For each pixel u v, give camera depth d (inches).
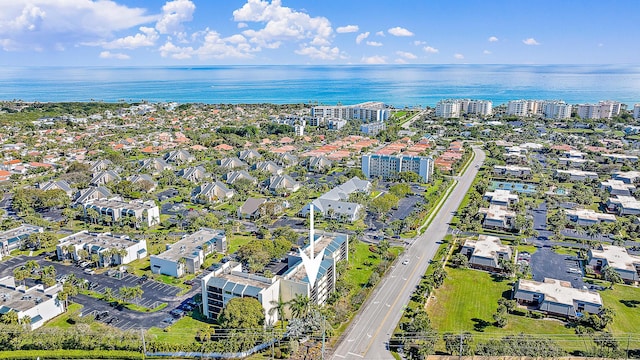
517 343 6338.6
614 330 7022.6
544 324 7204.7
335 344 6702.8
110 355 6387.8
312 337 6801.2
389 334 6943.9
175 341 6673.2
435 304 7819.9
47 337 6540.4
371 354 6466.5
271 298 7204.7
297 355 6441.9
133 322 7209.6
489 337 6791.3
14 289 7696.9
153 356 6417.3
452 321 7288.4
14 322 6786.4
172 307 7687.0
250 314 6614.2
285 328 7057.1
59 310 7470.5
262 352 6520.7
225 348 6328.7
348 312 7327.8
